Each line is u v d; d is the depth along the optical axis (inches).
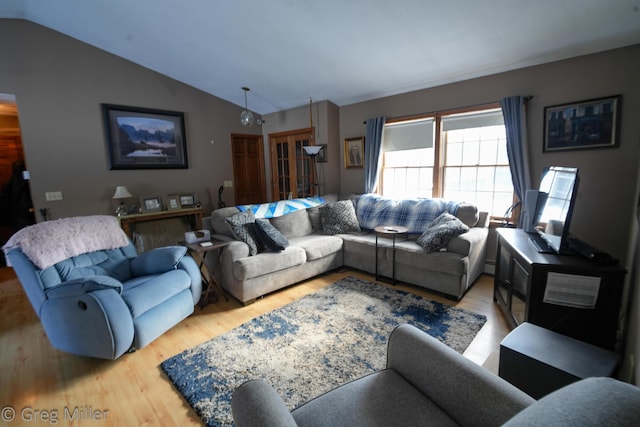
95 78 157.5
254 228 124.6
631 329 65.9
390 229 130.7
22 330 100.0
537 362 55.5
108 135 162.2
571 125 113.3
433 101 150.9
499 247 107.6
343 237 146.9
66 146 151.7
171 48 149.0
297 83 169.9
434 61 128.0
